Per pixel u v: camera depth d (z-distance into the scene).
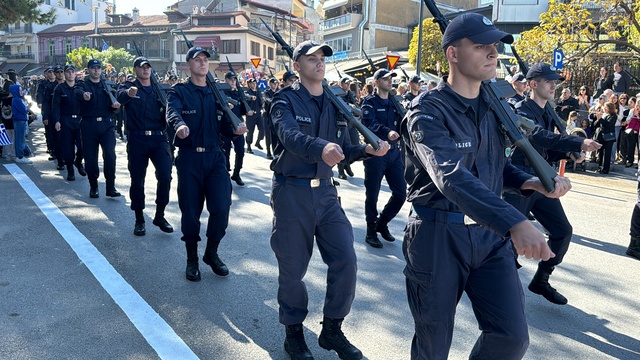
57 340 3.43
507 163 2.49
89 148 7.26
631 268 5.12
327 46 3.13
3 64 61.06
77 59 46.72
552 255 1.70
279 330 3.64
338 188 8.77
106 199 7.36
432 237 2.29
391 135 4.91
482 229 2.28
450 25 2.26
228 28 49.00
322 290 4.34
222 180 4.57
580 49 14.99
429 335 2.34
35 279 4.44
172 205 7.12
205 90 4.56
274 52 54.78
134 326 3.64
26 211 6.61
